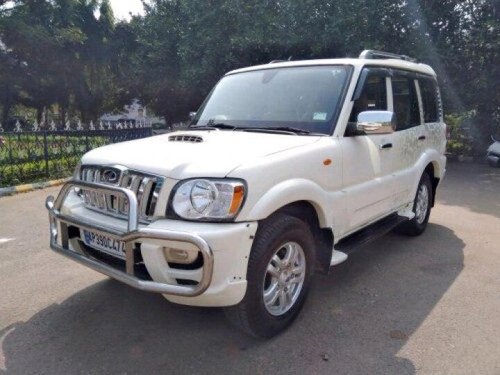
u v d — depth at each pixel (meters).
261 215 2.72
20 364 2.82
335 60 4.06
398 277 4.22
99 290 3.88
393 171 4.43
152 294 3.80
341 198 3.52
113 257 2.99
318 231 3.45
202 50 14.16
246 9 13.05
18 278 4.14
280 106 3.86
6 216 6.45
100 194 3.04
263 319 2.95
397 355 2.95
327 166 3.34
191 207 2.64
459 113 12.55
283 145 3.19
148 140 3.56
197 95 17.09
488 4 11.63
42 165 9.53
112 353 2.95
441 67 11.57
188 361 2.87
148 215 2.77
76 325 3.30
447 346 3.06
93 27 32.09
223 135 3.50
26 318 3.41
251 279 2.80
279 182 2.90
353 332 3.22
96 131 11.24
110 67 33.22
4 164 8.91
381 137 4.14
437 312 3.54
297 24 12.04
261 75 4.28
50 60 29.08
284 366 2.82
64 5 29.83
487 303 3.71
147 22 17.86
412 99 4.91
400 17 11.42
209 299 2.62
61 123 35.72
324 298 3.76
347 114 3.65
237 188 2.64
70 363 2.84
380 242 5.26
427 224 5.88
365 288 3.96
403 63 4.78
